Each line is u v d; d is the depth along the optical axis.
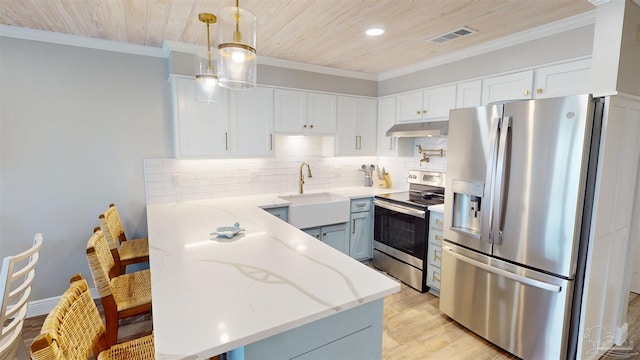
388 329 2.45
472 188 2.25
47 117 2.58
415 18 2.21
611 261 2.02
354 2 1.96
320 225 3.31
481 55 2.84
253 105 3.18
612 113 1.78
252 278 1.31
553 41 2.36
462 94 2.98
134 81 2.87
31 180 2.58
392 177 4.11
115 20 2.25
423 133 3.14
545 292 1.90
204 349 0.87
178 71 2.79
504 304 2.12
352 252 3.60
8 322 2.43
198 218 2.38
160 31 2.48
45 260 2.68
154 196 3.02
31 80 2.50
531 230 1.95
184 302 1.11
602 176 1.79
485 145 2.16
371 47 2.87
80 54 2.65
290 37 2.59
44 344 0.79
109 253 1.83
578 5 2.02
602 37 1.84
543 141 1.86
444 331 2.42
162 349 0.86
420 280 3.03
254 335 0.94
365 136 3.96
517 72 2.56
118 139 2.86
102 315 2.64
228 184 3.38
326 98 3.62
